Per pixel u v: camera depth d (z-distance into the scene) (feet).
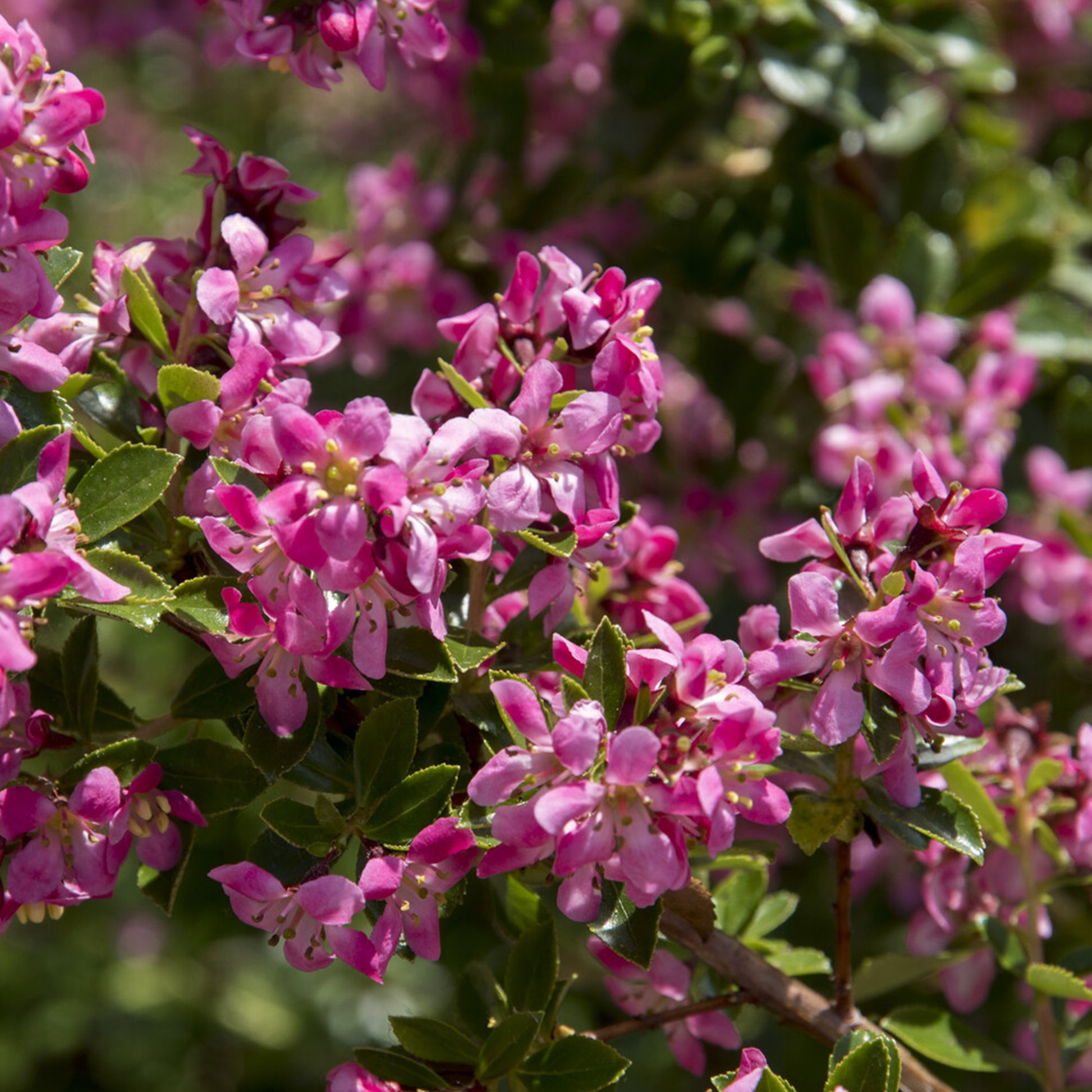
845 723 1.54
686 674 1.52
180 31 4.21
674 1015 1.63
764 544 1.57
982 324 2.09
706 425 2.44
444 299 2.29
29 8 4.07
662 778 1.50
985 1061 1.68
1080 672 2.41
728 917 1.69
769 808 1.51
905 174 2.25
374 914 1.53
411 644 1.55
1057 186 2.54
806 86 1.98
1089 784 1.68
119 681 3.18
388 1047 1.60
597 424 1.55
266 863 1.55
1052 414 2.29
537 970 1.60
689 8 1.95
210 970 3.34
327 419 1.50
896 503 1.57
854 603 1.55
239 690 1.57
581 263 2.35
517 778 1.51
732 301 2.53
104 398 1.61
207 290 1.58
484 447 1.54
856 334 2.11
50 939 3.34
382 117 3.89
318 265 1.62
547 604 1.58
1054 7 2.59
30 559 1.47
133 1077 3.26
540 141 2.70
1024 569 2.16
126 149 4.29
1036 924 1.67
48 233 1.53
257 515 1.51
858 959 2.17
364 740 1.55
